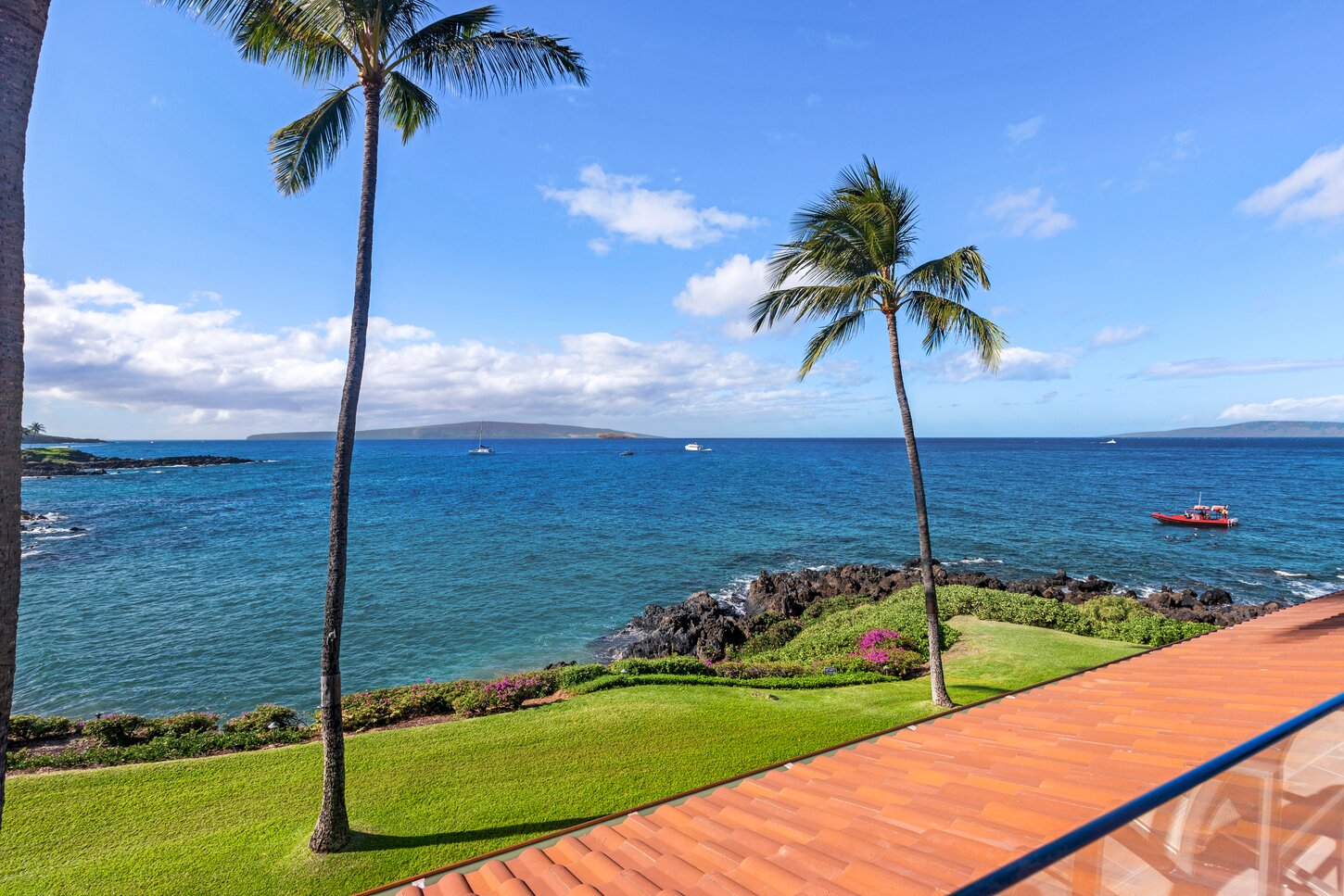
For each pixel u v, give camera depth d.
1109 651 19.05
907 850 4.59
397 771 11.02
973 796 5.37
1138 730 6.14
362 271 8.66
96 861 8.45
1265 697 6.35
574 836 6.52
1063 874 1.99
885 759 6.82
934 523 54.53
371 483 94.50
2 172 3.75
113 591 31.78
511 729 12.81
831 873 4.49
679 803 6.75
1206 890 2.12
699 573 38.34
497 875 5.80
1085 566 38.78
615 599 32.28
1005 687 16.00
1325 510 58.78
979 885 1.95
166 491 81.38
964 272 14.10
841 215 14.29
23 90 3.89
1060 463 132.12
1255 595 32.25
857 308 15.16
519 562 39.97
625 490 82.44
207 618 27.58
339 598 8.62
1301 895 2.30
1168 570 37.50
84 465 124.50
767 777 7.03
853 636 22.09
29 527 50.97
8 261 3.74
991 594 24.75
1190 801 2.24
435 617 28.62
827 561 41.41
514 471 121.44
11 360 3.73
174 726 13.59
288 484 93.62
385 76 9.01
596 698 14.95
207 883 7.98
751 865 4.79
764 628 27.66
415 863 8.35
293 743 12.73
